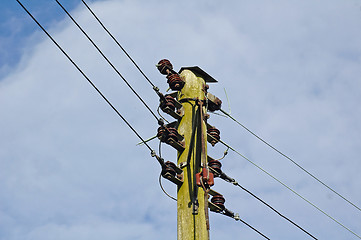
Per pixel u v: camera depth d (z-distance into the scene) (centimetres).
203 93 1570
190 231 1386
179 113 1529
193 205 1410
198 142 1475
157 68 1584
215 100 1614
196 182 1380
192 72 1592
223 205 1520
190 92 1550
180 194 1435
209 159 1545
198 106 1491
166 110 1502
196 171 1455
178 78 1555
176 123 1533
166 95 1517
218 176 1548
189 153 1459
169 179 1432
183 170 1460
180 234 1391
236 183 1581
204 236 1384
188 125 1505
